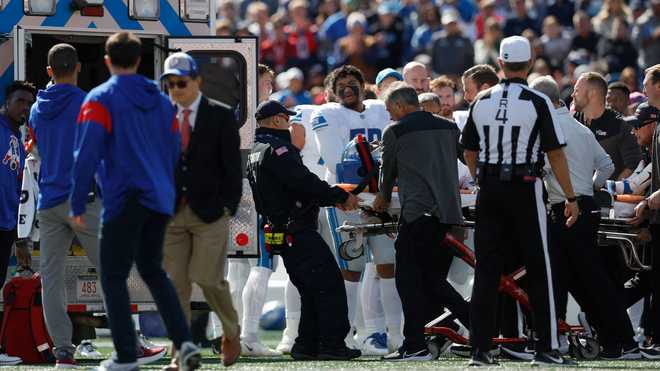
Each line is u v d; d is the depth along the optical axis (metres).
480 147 29.98
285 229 33.84
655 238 34.28
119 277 24.86
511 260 33.31
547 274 29.83
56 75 30.88
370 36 73.81
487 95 29.86
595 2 74.81
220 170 27.03
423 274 33.09
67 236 31.36
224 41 36.47
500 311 33.84
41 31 35.78
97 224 31.03
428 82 40.50
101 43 39.50
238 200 27.05
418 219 32.28
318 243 34.00
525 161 29.52
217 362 33.69
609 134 37.75
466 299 36.66
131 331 25.03
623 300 33.84
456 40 68.75
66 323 31.56
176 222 27.02
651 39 67.12
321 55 75.00
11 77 35.62
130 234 24.66
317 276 33.91
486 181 29.77
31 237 35.62
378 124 37.41
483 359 30.05
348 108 37.38
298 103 65.25
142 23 36.62
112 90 24.73
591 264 33.28
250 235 36.03
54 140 30.77
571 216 30.38
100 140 24.47
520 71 29.86
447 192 32.38
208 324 45.16
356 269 37.50
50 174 30.94
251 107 36.47
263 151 33.66
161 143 25.02
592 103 37.78
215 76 36.56
